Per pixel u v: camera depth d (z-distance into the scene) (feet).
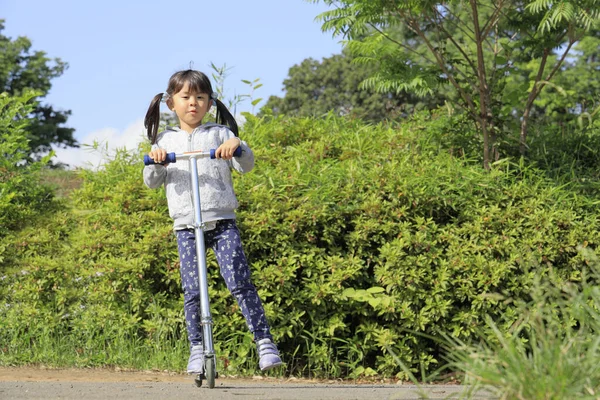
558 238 18.95
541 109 74.43
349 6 21.20
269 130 23.35
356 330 18.12
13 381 13.61
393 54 22.29
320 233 18.74
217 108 14.96
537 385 7.69
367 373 17.78
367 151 21.98
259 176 19.43
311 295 17.57
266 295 17.47
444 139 22.89
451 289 18.15
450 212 19.63
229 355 17.71
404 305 17.75
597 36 70.54
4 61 121.08
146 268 18.12
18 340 18.54
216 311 17.28
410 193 18.75
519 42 23.15
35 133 119.24
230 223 13.70
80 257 19.10
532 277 18.03
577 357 8.11
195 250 13.55
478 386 8.43
